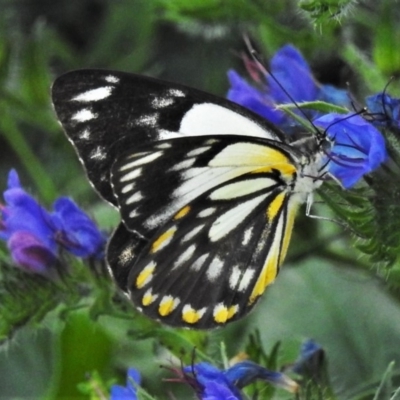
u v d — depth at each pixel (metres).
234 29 0.47
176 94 0.43
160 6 0.47
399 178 0.42
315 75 0.46
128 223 0.43
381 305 0.48
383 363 0.48
